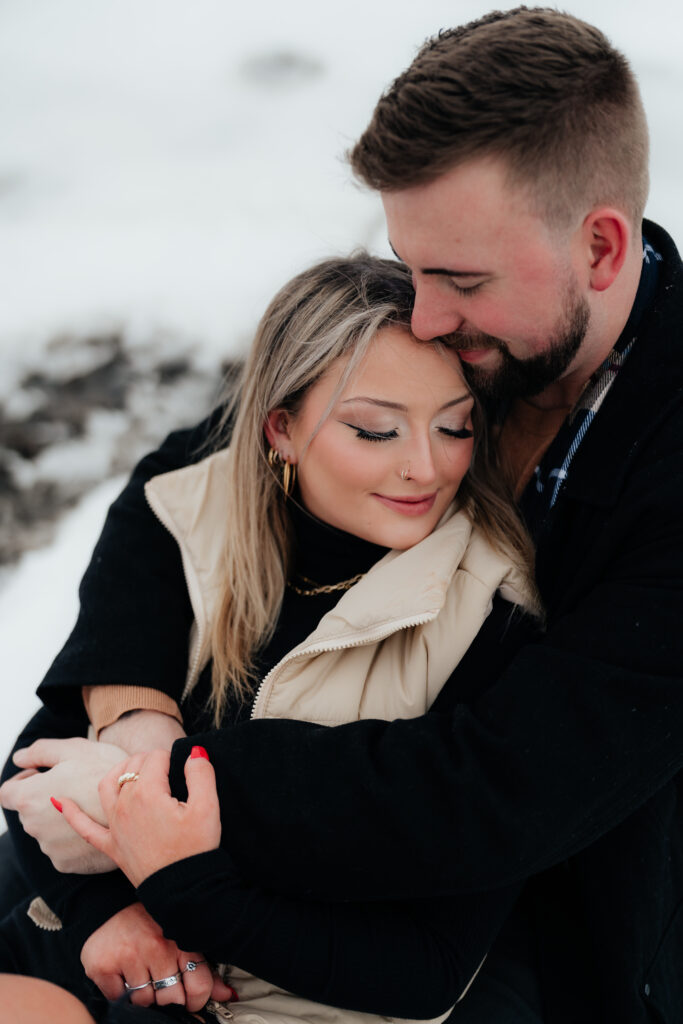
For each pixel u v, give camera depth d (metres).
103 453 2.98
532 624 1.33
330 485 1.32
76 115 4.68
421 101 1.13
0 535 2.78
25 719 2.27
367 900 1.18
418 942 1.19
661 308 1.28
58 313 3.37
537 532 1.39
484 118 1.11
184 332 3.29
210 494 1.52
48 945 1.39
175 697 1.45
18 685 2.37
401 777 1.14
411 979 1.17
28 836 1.37
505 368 1.29
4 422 3.00
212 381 3.16
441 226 1.17
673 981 1.33
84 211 4.03
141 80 4.93
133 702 1.40
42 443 2.99
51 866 1.34
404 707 1.27
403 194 1.17
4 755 2.18
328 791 1.15
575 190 1.17
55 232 3.88
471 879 1.12
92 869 1.29
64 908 1.30
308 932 1.17
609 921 1.29
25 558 2.72
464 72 1.13
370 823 1.13
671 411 1.25
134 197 4.10
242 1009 1.23
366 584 1.30
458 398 1.28
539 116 1.12
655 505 1.20
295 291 1.35
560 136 1.13
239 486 1.40
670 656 1.13
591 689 1.12
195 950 1.17
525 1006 1.33
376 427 1.27
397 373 1.25
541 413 1.46
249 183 4.17
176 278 3.57
